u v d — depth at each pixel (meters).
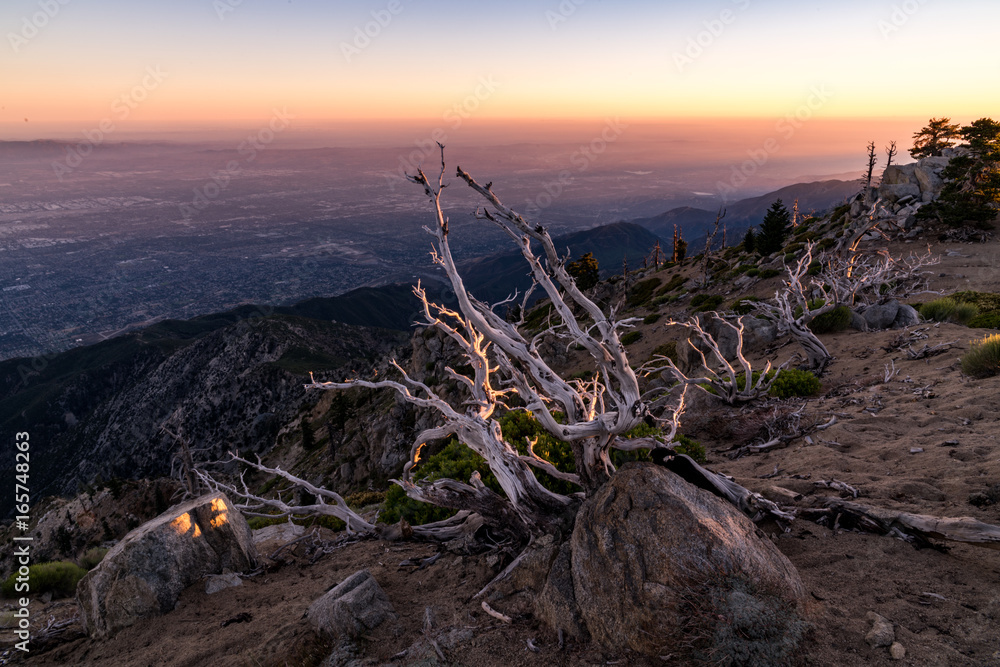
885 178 45.44
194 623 5.64
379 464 48.88
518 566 5.02
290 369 160.88
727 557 3.74
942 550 4.62
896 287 25.45
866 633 3.65
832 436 8.83
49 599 8.30
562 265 4.32
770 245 58.91
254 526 15.91
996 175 35.94
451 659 4.06
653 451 5.48
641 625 3.65
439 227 4.48
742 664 3.37
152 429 172.00
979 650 3.36
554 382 4.91
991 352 10.31
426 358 66.00
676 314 48.69
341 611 4.72
